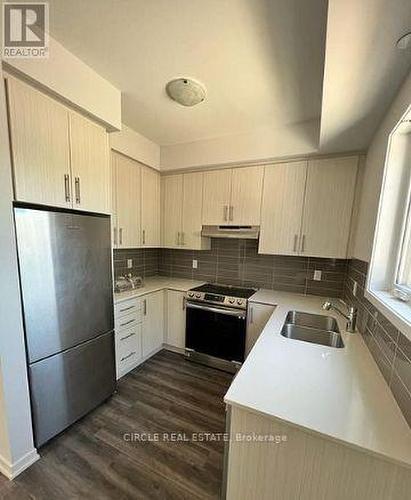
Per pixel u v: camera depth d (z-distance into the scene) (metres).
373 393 0.97
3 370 1.27
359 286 1.72
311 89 1.64
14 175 1.27
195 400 2.04
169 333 2.86
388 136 1.31
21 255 1.32
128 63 1.47
